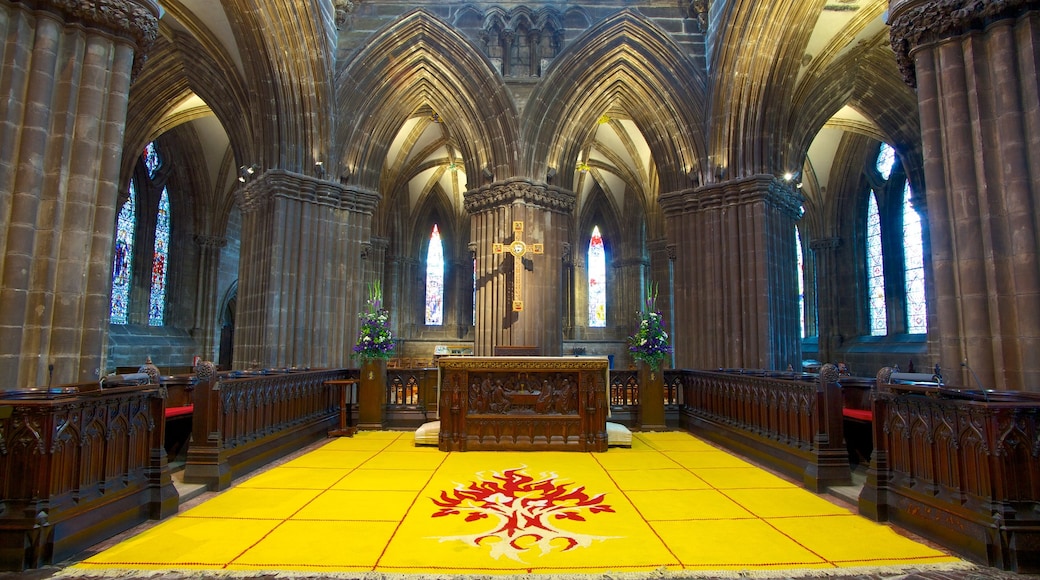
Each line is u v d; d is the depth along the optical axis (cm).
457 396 1007
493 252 1566
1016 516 480
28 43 657
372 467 870
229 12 1461
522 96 1761
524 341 1673
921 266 2180
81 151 677
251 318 1585
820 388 754
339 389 1330
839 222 2528
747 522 606
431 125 2439
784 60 1523
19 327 627
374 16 1734
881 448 632
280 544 536
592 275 3288
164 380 893
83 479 522
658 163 1803
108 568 475
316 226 1606
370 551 518
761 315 1526
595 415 1005
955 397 545
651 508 656
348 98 1692
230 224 2736
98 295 685
